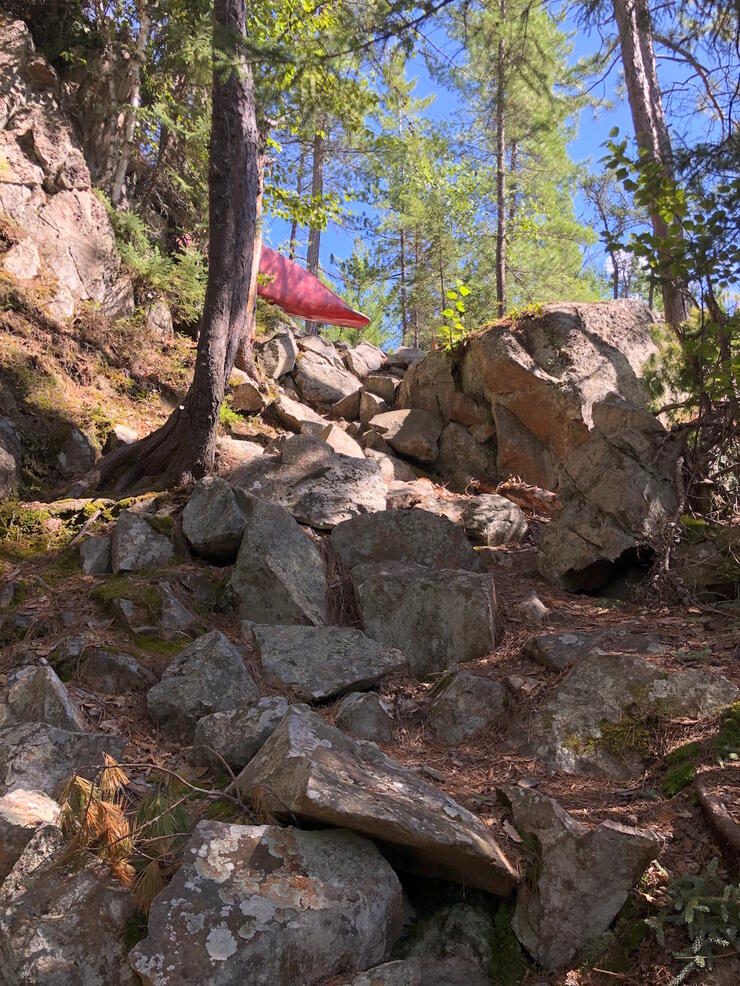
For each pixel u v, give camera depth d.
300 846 2.90
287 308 13.12
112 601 4.82
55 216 9.23
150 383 9.06
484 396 8.75
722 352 5.60
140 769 3.61
